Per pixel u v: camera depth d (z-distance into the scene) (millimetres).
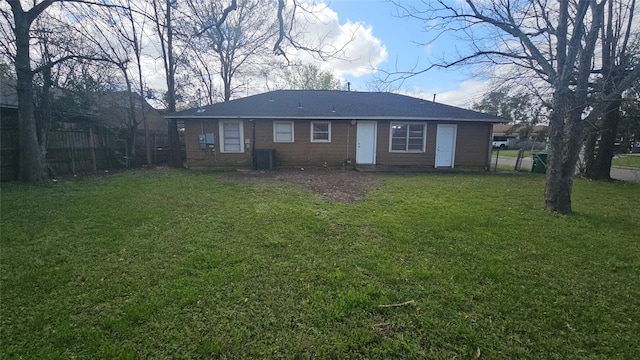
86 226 4520
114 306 2533
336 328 2305
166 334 2203
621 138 15250
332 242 4020
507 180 10000
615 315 2502
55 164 9477
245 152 12734
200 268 3227
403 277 3055
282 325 2328
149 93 13492
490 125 13203
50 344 2090
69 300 2605
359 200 6625
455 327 2318
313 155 12984
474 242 4062
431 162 13266
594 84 5957
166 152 15812
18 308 2475
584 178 11164
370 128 12969
